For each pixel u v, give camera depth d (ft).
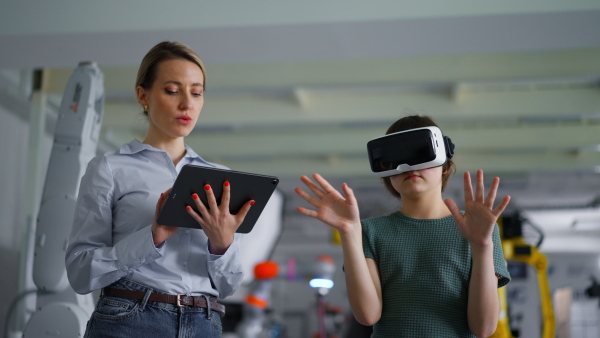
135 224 5.63
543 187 33.55
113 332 5.29
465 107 21.48
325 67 18.62
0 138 18.25
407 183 5.90
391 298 5.79
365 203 31.50
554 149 27.58
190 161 6.12
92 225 5.59
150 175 5.79
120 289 5.41
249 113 22.02
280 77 18.60
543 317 20.75
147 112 6.42
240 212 5.41
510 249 21.09
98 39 13.02
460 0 12.17
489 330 5.54
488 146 25.20
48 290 10.64
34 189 17.83
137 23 12.69
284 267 19.15
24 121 19.65
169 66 5.94
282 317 53.57
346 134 25.80
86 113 11.73
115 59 13.97
